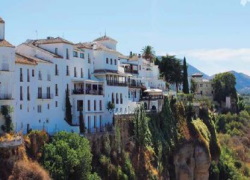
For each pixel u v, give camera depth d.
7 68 83.69
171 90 159.38
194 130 126.81
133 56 156.75
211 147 134.62
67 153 80.00
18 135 80.19
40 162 79.56
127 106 121.94
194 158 122.62
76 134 86.69
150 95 136.38
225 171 134.12
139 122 109.12
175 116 127.38
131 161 103.00
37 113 92.19
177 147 120.38
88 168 83.31
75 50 106.12
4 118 82.19
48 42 102.50
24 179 73.31
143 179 102.12
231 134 174.12
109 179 91.50
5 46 83.12
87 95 104.06
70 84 103.31
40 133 83.12
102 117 110.44
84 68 110.12
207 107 145.38
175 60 173.12
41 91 93.69
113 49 131.88
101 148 95.88
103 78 114.25
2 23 85.69
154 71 159.38
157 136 115.06
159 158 110.62
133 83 136.00
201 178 124.25
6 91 83.50
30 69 90.31
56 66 98.81
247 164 152.88
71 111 102.75
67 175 79.06
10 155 74.81
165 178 111.00
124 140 105.62
